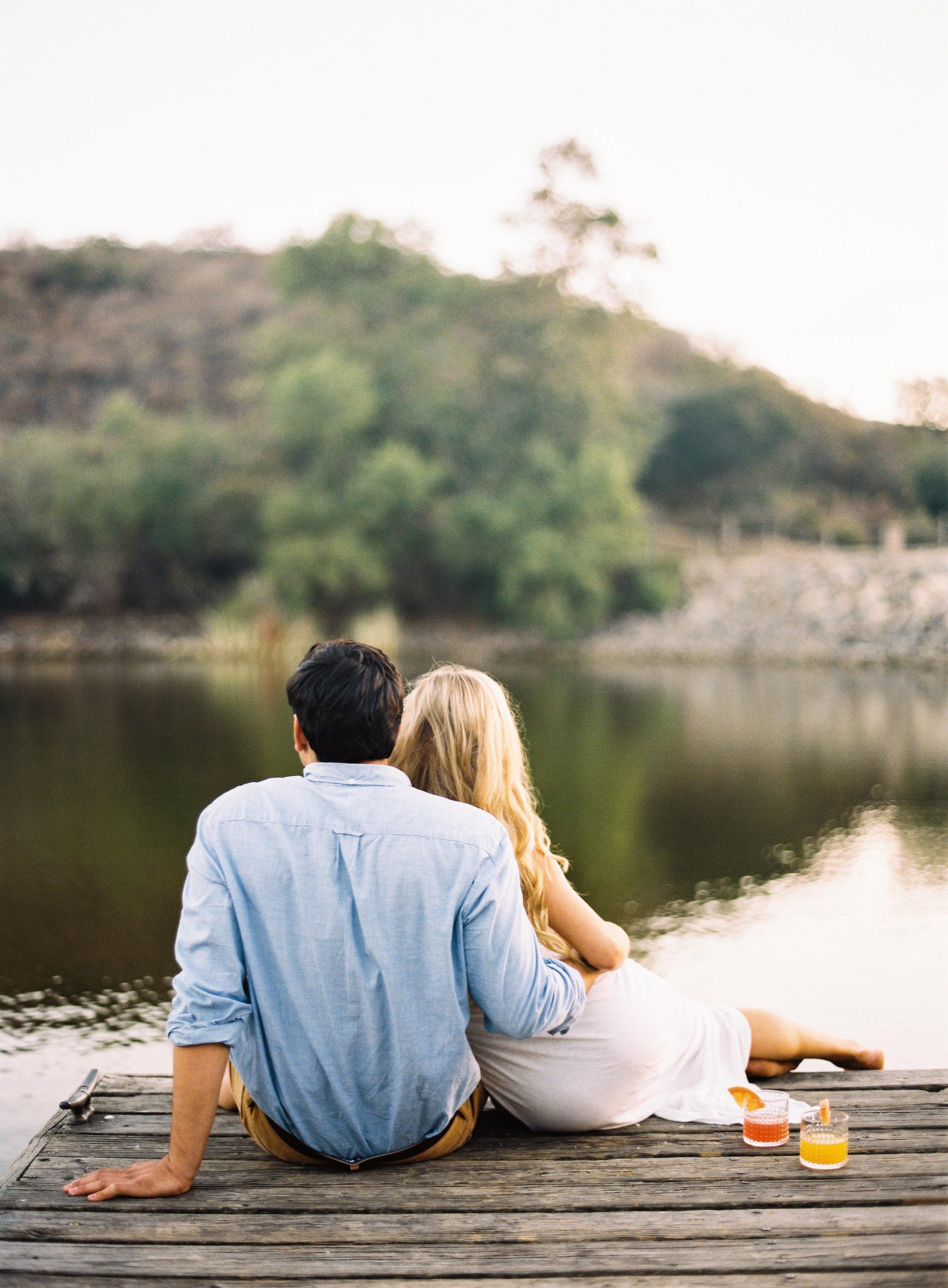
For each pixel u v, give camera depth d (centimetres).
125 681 1600
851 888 547
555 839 653
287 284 2606
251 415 2739
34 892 538
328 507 2261
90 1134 207
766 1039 229
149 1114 216
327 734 171
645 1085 207
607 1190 183
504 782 197
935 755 945
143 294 4562
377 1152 187
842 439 3947
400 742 200
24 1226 172
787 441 3588
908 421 3831
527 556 2172
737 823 693
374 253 2533
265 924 169
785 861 599
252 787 174
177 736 1034
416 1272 160
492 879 170
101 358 4131
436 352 2464
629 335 2544
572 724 1149
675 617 2227
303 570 2206
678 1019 216
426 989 170
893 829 671
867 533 3102
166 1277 160
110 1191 180
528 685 1593
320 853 168
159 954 455
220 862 169
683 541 2789
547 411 2445
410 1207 178
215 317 4375
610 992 203
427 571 2359
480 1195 181
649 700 1389
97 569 2355
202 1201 179
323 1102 179
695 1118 209
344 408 2316
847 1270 160
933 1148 198
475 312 2500
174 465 2356
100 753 934
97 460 2417
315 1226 172
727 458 3453
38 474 2352
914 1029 378
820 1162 189
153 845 627
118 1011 396
